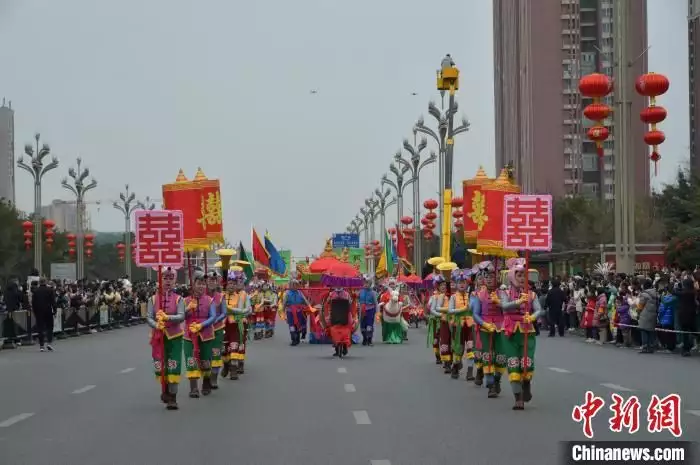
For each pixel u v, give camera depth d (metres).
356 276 34.00
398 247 51.03
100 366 24.69
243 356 22.03
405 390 18.36
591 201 79.88
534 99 112.81
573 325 37.94
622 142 37.75
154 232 15.92
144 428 13.49
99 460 10.99
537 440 12.09
